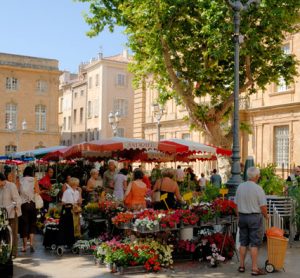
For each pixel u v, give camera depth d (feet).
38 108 184.75
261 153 96.02
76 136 214.48
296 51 87.30
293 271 30.45
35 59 182.91
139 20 58.29
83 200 46.80
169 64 61.72
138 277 28.86
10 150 179.32
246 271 30.42
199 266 31.83
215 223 34.19
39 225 46.11
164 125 130.41
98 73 193.36
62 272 29.96
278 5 55.11
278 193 44.75
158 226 31.42
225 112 70.03
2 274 28.19
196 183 71.05
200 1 55.11
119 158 75.56
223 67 67.21
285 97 90.84
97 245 34.76
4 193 33.04
